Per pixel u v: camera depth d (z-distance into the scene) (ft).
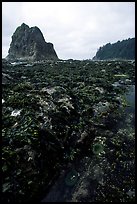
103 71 107.55
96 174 41.91
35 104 53.26
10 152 38.24
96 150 47.98
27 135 42.04
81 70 108.99
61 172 41.50
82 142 49.14
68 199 36.68
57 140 45.96
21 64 132.67
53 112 52.60
